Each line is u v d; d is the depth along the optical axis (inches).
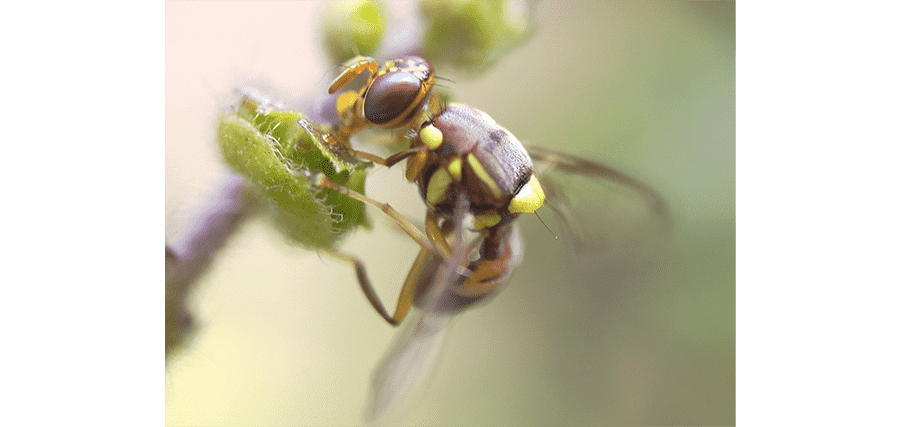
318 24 2.1
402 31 2.1
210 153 2.1
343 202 2.1
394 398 2.1
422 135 2.1
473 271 2.1
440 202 2.1
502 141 2.1
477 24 2.1
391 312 2.1
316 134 2.1
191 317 2.1
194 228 2.1
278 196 2.1
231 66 2.1
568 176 2.2
